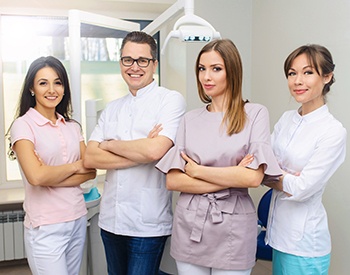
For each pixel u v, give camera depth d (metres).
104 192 1.83
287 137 1.69
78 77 2.18
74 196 1.76
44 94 1.68
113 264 1.82
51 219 1.68
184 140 1.61
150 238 1.72
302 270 1.59
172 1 3.22
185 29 1.81
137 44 1.72
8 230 3.04
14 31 3.18
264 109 1.55
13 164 3.27
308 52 1.55
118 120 1.81
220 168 1.47
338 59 2.32
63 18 3.27
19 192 3.13
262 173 1.47
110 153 1.72
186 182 1.52
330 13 2.37
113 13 3.39
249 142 1.51
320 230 1.61
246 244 1.50
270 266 3.07
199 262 1.52
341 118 2.30
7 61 3.18
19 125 1.66
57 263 1.69
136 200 1.72
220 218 1.48
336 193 2.33
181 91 3.19
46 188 1.69
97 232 2.57
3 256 3.05
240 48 3.28
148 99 1.79
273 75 2.99
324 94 1.63
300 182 1.51
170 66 3.42
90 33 3.29
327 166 1.53
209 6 3.15
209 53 1.53
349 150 2.23
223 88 1.55
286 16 2.81
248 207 1.53
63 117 1.83
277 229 1.66
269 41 3.04
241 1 3.24
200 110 1.64
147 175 1.72
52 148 1.71
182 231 1.55
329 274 2.42
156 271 1.76
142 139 1.65
